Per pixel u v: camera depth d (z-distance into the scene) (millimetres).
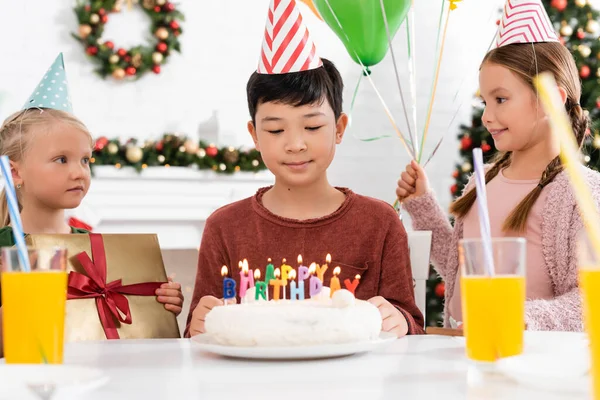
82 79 3600
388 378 744
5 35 3477
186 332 1403
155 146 3527
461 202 1817
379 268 1521
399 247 1515
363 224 1539
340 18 2062
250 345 876
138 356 910
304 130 1474
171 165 3559
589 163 3062
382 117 4051
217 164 3584
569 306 1336
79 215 3391
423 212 1907
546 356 771
